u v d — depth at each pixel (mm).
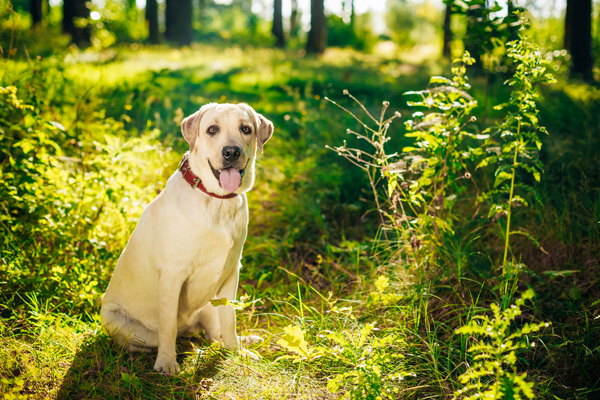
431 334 3170
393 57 25203
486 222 4422
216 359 2951
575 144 5684
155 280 2934
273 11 27969
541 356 2994
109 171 4094
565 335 3121
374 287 3621
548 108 7613
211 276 2924
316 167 6016
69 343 2898
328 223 5086
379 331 3150
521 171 5094
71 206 3811
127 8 27656
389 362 2783
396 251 3865
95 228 3873
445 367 2846
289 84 10945
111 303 3111
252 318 3580
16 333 3057
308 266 4188
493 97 9023
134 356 3016
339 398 2404
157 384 2670
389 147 6145
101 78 6738
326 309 3594
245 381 2697
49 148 4297
